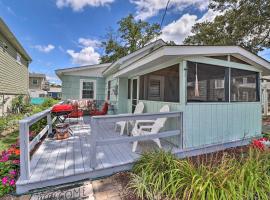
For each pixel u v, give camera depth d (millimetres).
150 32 17734
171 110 3836
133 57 6707
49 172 2467
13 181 2246
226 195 1756
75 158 2990
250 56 4262
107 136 4547
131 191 2174
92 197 2088
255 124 4750
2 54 7777
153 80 4723
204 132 3752
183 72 3451
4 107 8180
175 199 1888
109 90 9086
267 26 9898
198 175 2027
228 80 4176
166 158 2461
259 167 2229
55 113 4543
